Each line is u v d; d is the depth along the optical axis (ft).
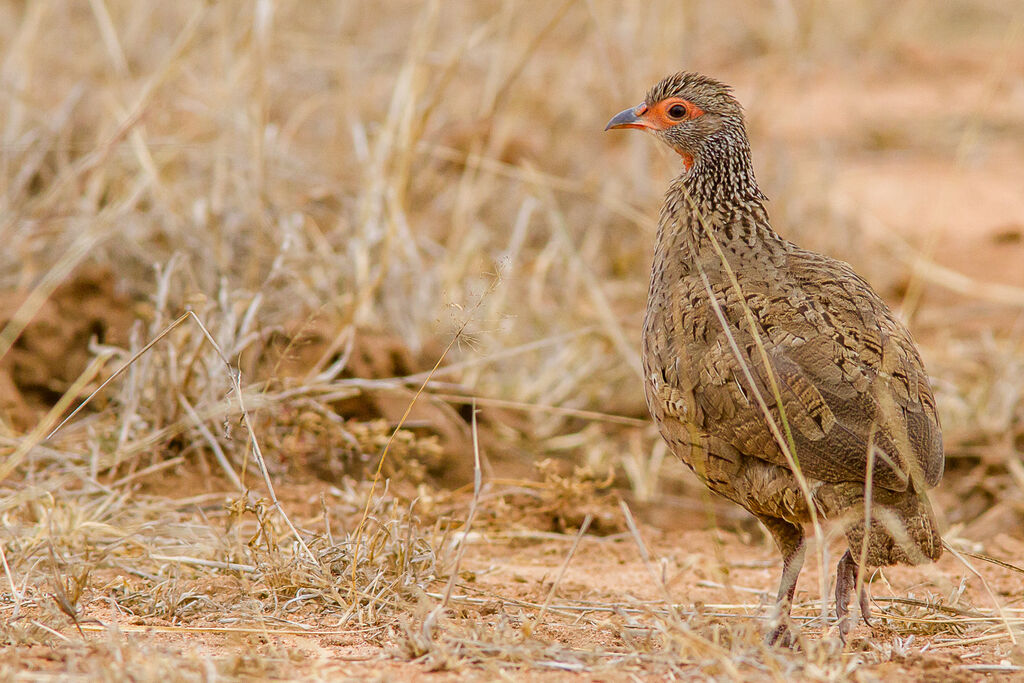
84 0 63.62
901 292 55.31
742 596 29.78
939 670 21.65
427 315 42.65
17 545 28.07
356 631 24.49
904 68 96.48
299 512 32.99
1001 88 91.76
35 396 37.65
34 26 51.06
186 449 34.50
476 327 33.60
